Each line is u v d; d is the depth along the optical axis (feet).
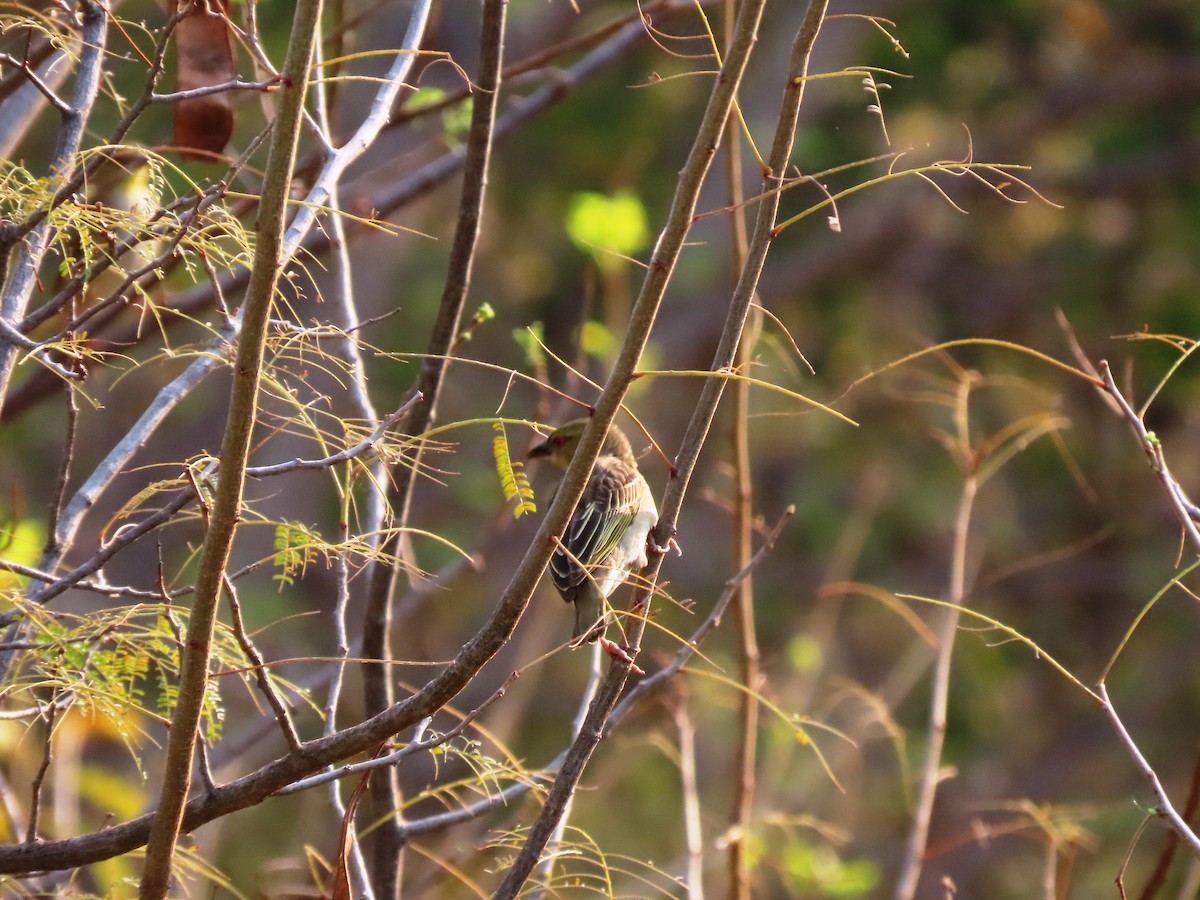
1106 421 72.64
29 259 17.51
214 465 15.88
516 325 69.87
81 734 23.30
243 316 12.46
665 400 72.13
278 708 14.15
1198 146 77.77
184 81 21.02
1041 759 66.39
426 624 60.03
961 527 26.11
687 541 70.69
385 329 65.87
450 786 18.54
